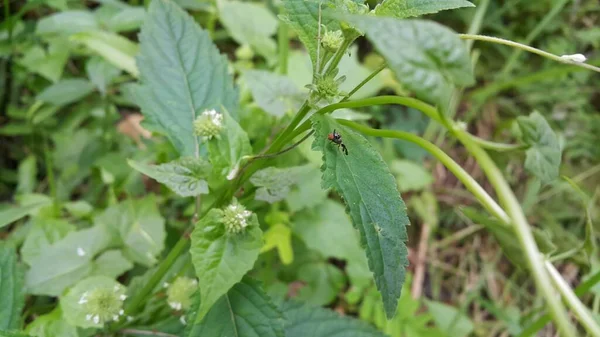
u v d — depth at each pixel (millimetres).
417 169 429
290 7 167
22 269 275
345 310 381
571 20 538
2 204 349
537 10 521
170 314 236
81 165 385
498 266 452
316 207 346
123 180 366
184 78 238
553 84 511
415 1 160
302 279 357
